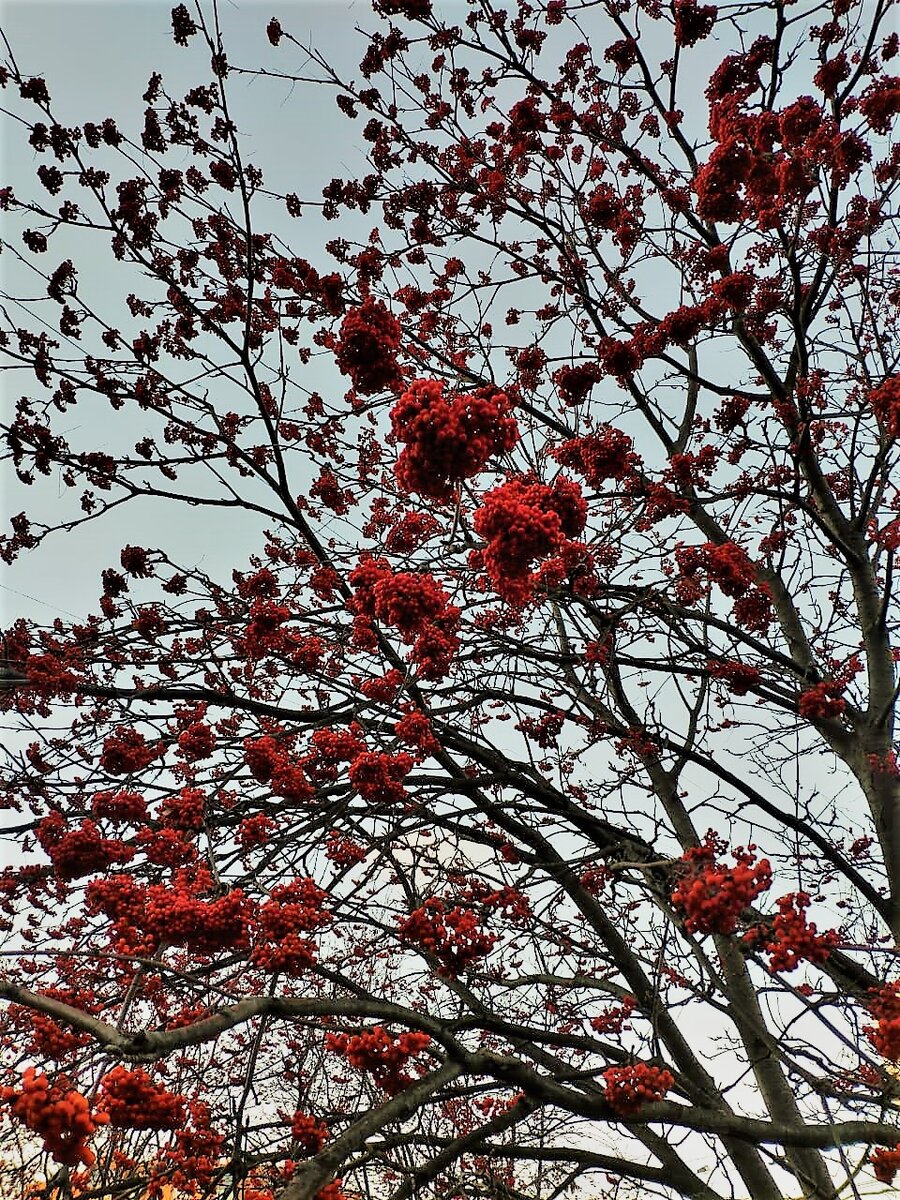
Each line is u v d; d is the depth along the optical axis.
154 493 5.21
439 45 6.30
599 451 4.43
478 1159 6.01
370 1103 5.29
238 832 4.36
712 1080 5.53
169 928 2.76
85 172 4.72
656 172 6.55
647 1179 5.06
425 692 5.26
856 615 6.82
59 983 3.88
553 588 4.11
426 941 3.58
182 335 5.36
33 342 5.05
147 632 5.40
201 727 4.48
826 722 5.88
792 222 5.43
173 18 4.57
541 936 4.98
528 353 6.49
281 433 6.08
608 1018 4.57
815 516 5.95
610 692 6.53
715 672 5.54
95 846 3.21
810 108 4.32
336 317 5.38
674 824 6.41
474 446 2.52
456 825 5.18
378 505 6.77
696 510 6.90
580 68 6.53
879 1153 3.51
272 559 6.33
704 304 5.23
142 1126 2.40
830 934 2.85
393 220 6.60
